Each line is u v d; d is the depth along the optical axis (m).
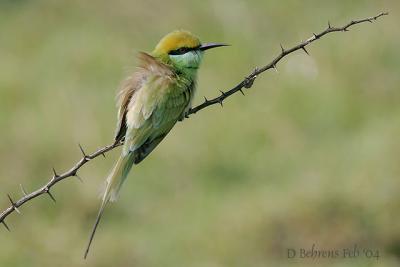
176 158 14.30
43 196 13.64
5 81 16.23
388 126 14.45
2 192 13.73
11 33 18.27
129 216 13.46
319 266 12.08
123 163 8.62
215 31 17.64
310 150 14.45
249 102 15.58
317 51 16.50
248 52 16.97
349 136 14.78
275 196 12.92
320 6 17.92
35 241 12.81
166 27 18.02
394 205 12.45
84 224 13.29
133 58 8.91
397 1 17.59
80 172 13.84
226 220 12.64
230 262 12.21
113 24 18.30
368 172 12.98
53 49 17.62
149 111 8.71
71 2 18.86
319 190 12.64
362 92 15.68
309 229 12.32
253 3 18.11
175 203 13.59
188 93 9.01
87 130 14.60
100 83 16.53
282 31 17.42
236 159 14.38
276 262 12.16
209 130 14.75
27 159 14.19
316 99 15.36
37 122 14.91
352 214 12.44
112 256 12.55
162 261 12.48
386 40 16.61
